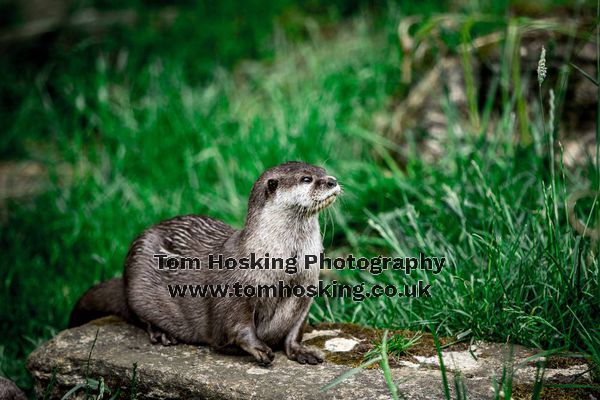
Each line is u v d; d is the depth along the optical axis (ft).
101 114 31.24
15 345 21.94
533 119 26.78
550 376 15.69
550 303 17.85
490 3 31.37
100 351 17.66
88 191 28.19
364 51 32.86
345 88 30.48
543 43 26.99
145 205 26.55
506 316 17.69
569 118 26.08
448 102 25.58
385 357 15.06
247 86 33.53
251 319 16.94
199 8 38.40
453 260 19.30
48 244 26.07
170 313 17.99
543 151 24.54
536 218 19.79
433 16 29.32
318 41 35.35
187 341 18.10
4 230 26.89
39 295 23.49
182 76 32.83
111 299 19.67
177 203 26.73
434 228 21.63
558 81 26.48
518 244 18.60
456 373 15.37
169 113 30.40
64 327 22.43
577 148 25.46
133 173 28.76
